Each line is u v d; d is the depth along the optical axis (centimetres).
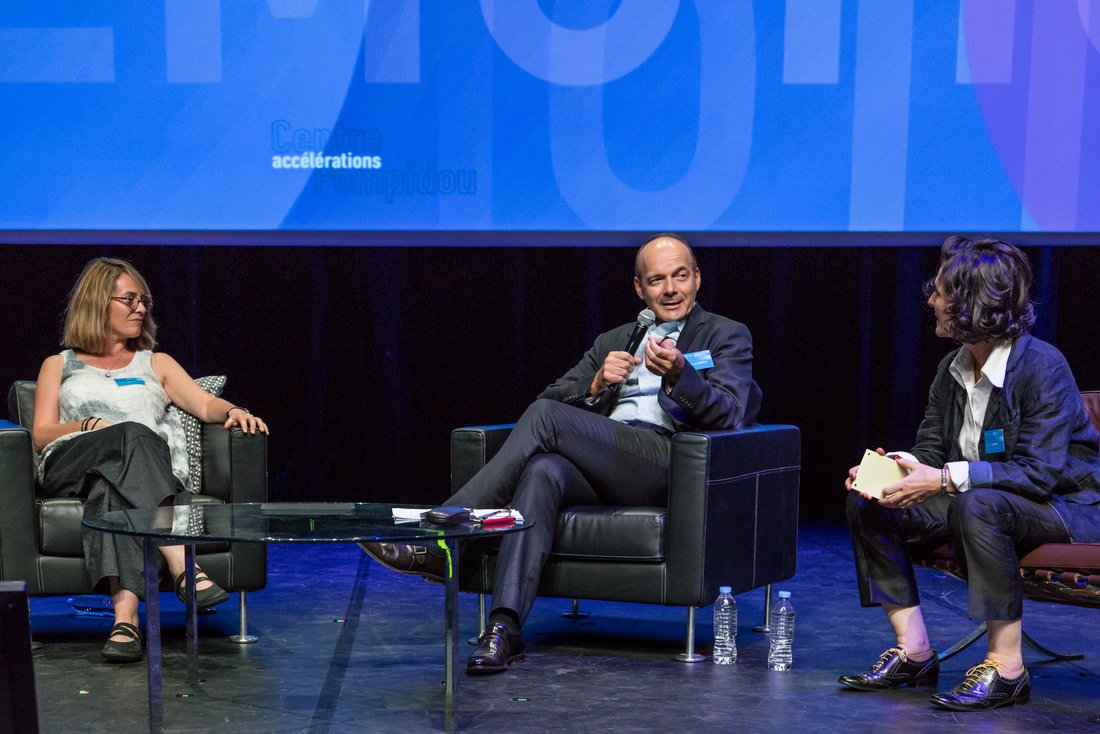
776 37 548
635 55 551
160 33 548
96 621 400
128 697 307
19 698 139
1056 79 544
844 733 280
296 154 553
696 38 549
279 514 300
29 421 418
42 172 551
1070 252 650
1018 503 298
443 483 689
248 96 551
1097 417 335
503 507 359
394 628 393
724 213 554
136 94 550
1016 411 308
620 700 307
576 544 353
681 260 393
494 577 353
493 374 684
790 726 286
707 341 391
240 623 376
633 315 669
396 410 673
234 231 557
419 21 550
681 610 429
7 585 133
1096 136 545
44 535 353
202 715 293
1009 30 543
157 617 277
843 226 551
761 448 372
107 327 404
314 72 551
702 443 344
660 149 553
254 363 672
